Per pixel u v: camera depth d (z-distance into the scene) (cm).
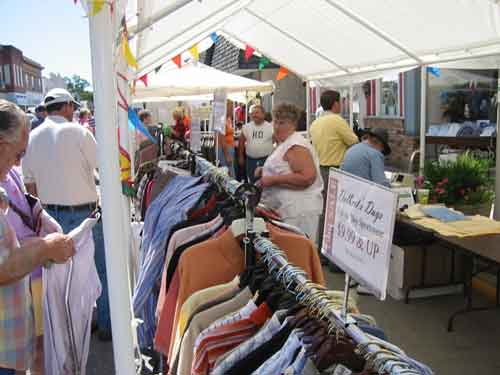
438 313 412
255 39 693
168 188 301
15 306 188
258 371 123
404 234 438
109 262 158
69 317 224
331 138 520
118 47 167
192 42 451
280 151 356
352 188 128
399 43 489
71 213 347
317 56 650
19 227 217
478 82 568
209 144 795
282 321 137
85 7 143
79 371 230
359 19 470
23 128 180
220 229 208
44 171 343
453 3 370
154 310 272
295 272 150
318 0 468
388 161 847
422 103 514
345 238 130
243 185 201
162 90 725
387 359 108
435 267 438
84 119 920
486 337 370
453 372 322
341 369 112
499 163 445
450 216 378
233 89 754
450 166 452
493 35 395
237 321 148
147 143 576
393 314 411
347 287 127
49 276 220
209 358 146
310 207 352
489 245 334
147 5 218
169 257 224
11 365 189
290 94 1304
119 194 156
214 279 185
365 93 842
